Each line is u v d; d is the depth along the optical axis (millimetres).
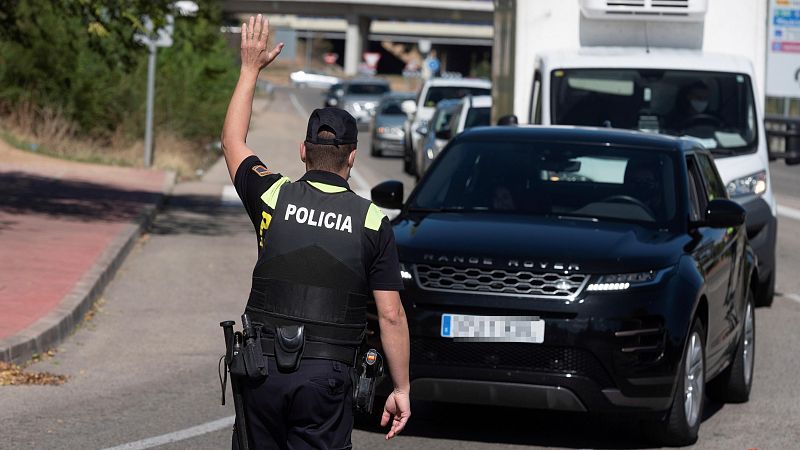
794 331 23453
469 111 43594
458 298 14406
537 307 14273
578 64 28734
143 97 56531
